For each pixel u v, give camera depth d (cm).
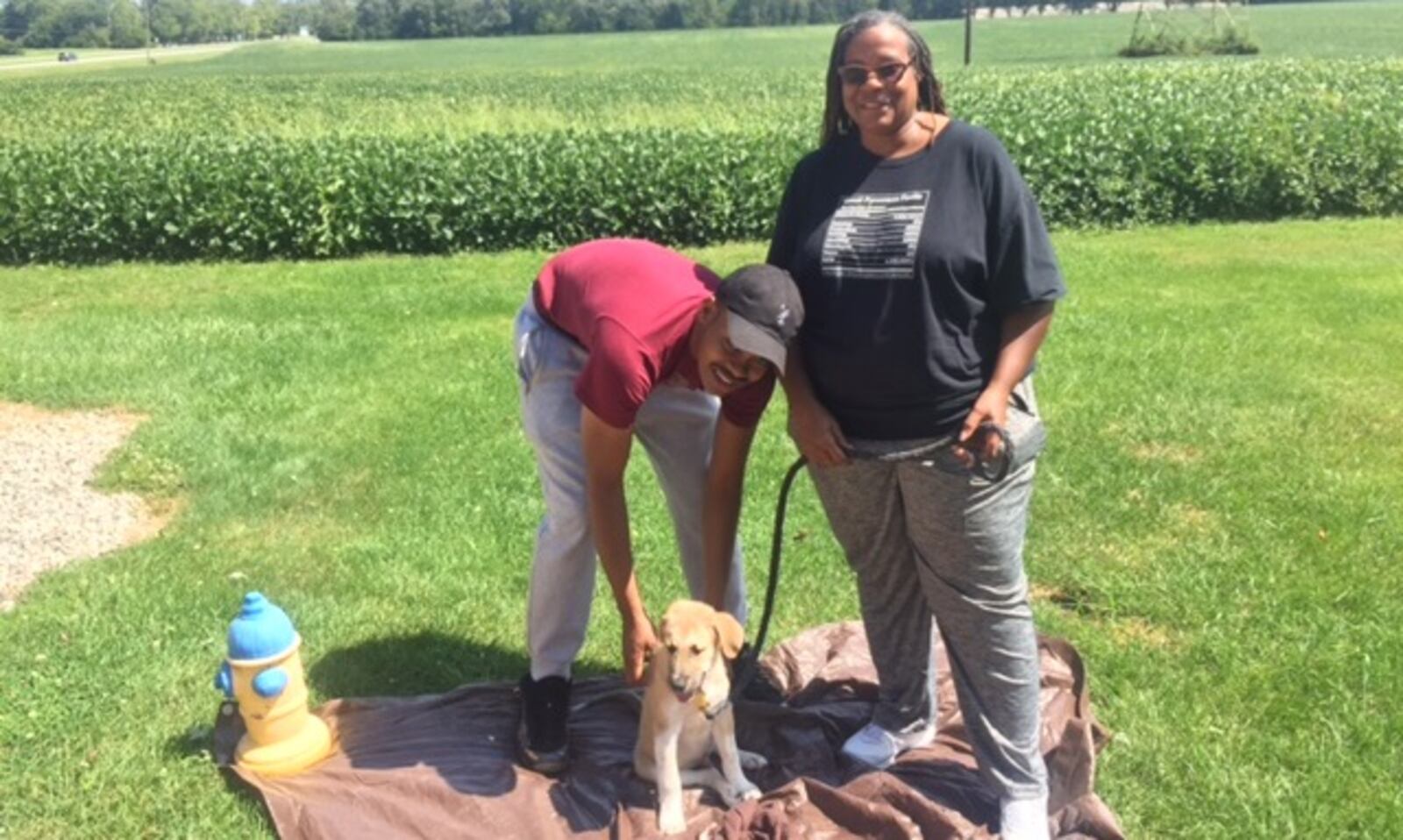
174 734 375
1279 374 772
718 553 347
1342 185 1462
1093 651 427
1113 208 1444
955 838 310
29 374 799
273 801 335
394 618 464
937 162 285
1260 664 414
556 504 346
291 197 1358
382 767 350
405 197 1367
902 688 351
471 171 1391
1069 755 337
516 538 539
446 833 323
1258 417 686
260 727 347
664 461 357
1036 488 584
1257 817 333
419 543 534
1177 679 407
